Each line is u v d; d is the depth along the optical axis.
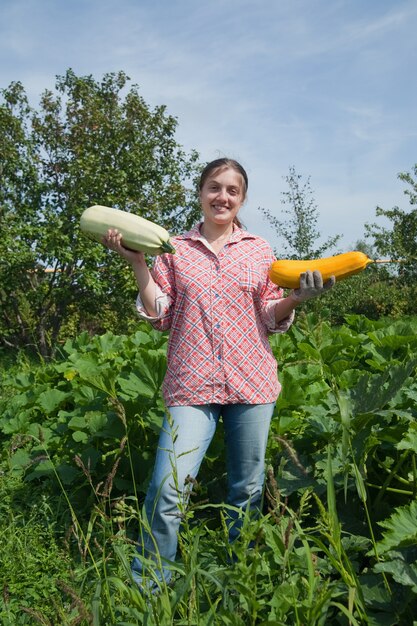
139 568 2.92
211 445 4.18
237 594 2.59
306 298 3.03
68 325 17.48
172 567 2.40
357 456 3.02
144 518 2.60
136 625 2.25
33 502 4.41
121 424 4.54
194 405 3.02
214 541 2.99
